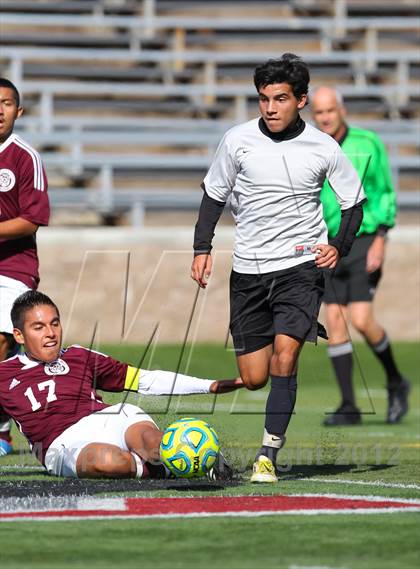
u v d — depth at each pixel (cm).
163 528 1228
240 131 1719
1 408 1945
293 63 1656
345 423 2725
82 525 1245
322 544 1138
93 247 4447
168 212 5622
